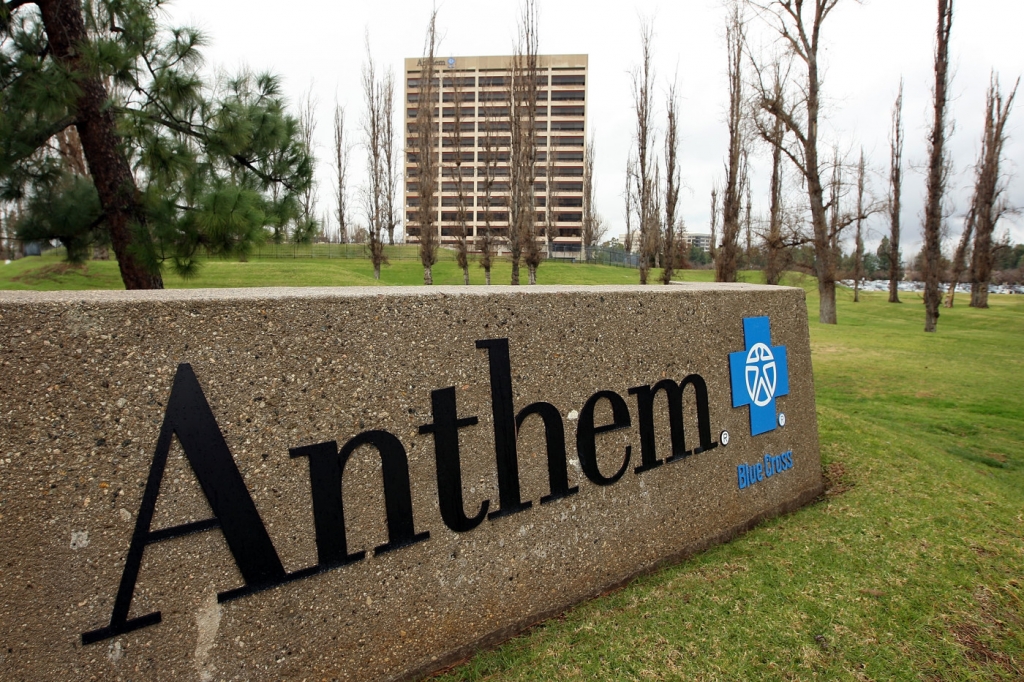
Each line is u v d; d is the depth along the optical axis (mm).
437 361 2738
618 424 3498
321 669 2352
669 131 29625
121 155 6859
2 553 1782
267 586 2230
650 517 3645
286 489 2289
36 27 6574
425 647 2645
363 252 40750
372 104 33656
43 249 8344
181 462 2070
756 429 4395
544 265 41406
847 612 3172
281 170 8094
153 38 6863
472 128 63594
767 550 3885
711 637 2914
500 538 2930
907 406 10164
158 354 2049
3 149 6172
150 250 6801
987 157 33156
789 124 21500
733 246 26062
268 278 22484
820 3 20438
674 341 3857
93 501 1918
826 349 15695
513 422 3010
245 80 7945
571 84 72438
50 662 1841
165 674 2025
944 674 2768
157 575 2016
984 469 7062
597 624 3014
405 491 2604
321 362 2391
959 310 31812
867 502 4676
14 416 1809
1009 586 3502
